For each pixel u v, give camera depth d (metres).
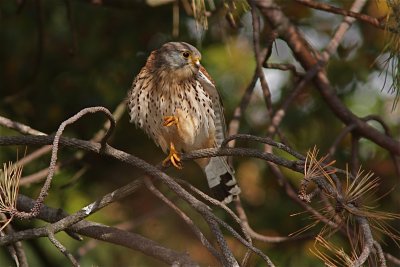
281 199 11.61
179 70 9.17
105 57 12.18
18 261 7.82
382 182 11.52
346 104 12.20
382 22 8.84
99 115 11.97
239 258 8.66
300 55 10.48
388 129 10.02
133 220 11.10
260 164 11.73
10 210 6.34
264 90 9.48
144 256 11.70
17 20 12.12
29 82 11.16
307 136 11.91
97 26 12.27
